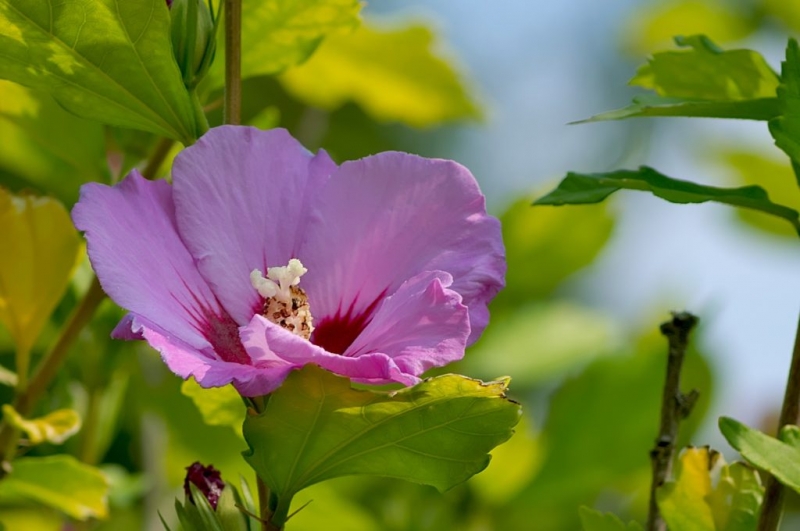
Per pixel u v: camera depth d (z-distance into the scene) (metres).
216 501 0.83
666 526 0.86
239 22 0.83
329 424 0.79
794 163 0.84
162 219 0.81
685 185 0.86
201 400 0.88
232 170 0.82
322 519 0.98
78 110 0.84
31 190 0.89
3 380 0.90
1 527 0.98
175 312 0.80
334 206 0.82
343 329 0.82
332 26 0.90
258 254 0.82
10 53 0.83
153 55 0.83
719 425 0.81
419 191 0.82
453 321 0.79
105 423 0.95
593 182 0.86
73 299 0.95
